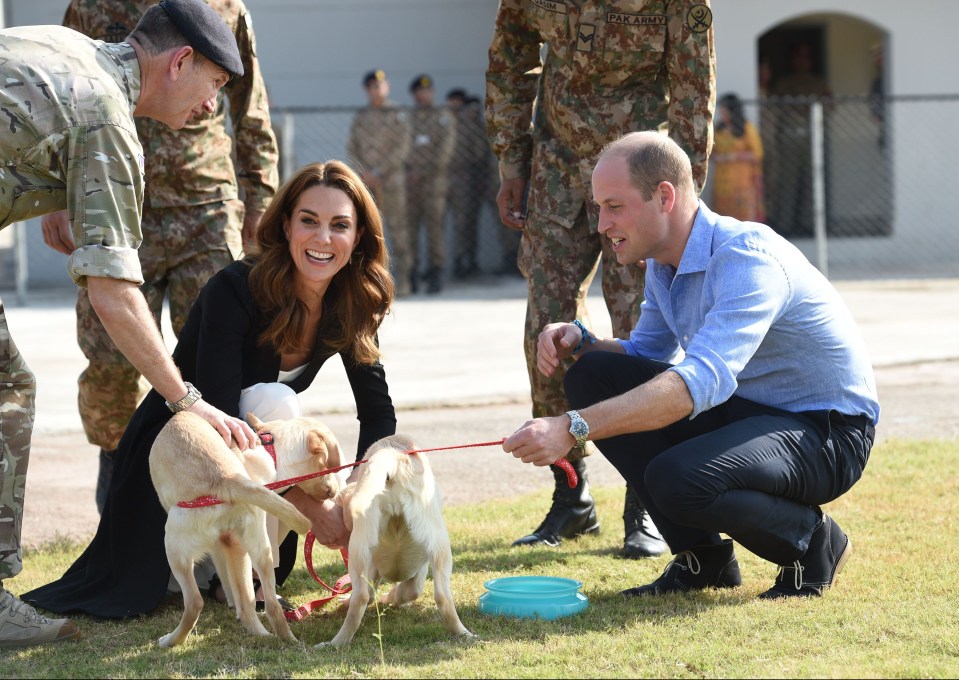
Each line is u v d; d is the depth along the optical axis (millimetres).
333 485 3301
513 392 7207
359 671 2766
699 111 4043
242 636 3143
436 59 14664
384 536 3121
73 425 6484
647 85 4234
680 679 2613
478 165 13734
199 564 3514
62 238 4586
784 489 3229
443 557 3068
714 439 3197
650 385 3070
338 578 3771
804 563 3354
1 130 2875
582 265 4270
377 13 14523
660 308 3545
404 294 12742
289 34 14414
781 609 3172
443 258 13156
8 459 3104
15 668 2904
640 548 3959
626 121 4168
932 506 4336
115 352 4273
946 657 2697
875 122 14930
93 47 3062
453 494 5027
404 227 12602
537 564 3879
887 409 6551
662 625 3076
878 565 3604
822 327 3312
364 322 3672
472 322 10570
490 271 14117
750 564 3801
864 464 3387
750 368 3373
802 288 3295
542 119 4430
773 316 3207
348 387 7602
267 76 14406
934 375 7633
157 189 4387
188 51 3160
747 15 14023
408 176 12836
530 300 4312
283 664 2855
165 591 3373
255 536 3047
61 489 5195
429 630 3123
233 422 3176
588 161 4195
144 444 3457
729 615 3143
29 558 4031
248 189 4648
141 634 3201
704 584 3490
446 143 12891
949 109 14695
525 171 4562
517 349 8953
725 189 13125
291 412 3545
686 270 3346
